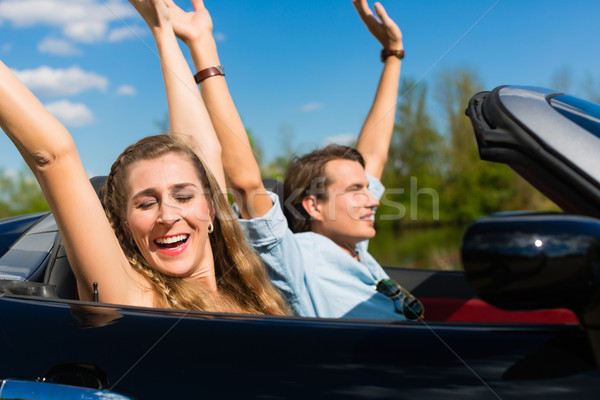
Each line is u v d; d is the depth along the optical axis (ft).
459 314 6.54
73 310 3.42
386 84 8.05
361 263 6.42
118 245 4.14
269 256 5.65
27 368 3.07
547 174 2.97
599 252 2.23
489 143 3.17
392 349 2.80
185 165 4.61
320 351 2.83
